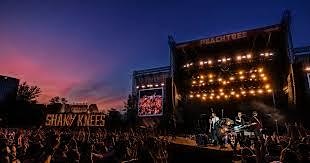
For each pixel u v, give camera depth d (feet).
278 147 37.78
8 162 30.96
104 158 38.11
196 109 88.17
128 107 113.50
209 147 46.44
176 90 86.69
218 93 86.28
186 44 86.48
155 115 101.65
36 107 141.49
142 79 111.34
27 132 72.43
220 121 52.85
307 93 74.95
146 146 39.65
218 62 83.56
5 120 140.97
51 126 84.02
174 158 43.27
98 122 78.02
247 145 40.91
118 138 53.47
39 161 33.09
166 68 106.22
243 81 82.48
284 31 72.13
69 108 119.44
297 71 68.28
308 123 65.82
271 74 78.84
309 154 21.30
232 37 79.71
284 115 73.97
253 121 48.52
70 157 33.91
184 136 75.41
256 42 80.69
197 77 86.99
